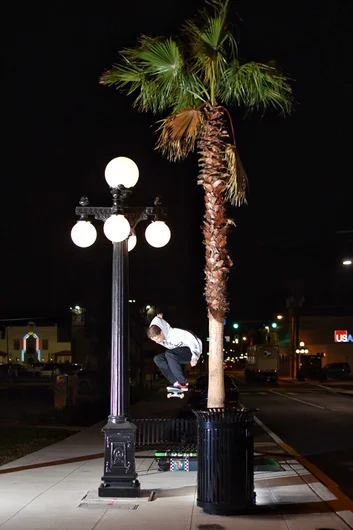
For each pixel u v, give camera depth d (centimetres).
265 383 6969
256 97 1467
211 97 1386
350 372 8019
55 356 10969
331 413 3162
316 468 1467
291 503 1053
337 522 928
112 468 1092
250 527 899
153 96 1443
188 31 1378
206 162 1330
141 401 3994
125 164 1118
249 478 984
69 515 966
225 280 1311
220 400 1296
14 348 11131
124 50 1392
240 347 15550
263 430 2306
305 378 7988
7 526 902
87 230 1139
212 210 1317
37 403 3803
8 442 1911
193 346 1016
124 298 1119
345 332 8744
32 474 1335
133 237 1204
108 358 4566
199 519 942
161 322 1017
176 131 1391
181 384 1005
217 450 976
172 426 1421
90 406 3194
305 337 9212
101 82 1429
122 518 949
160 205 1171
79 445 1833
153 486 1202
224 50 1383
